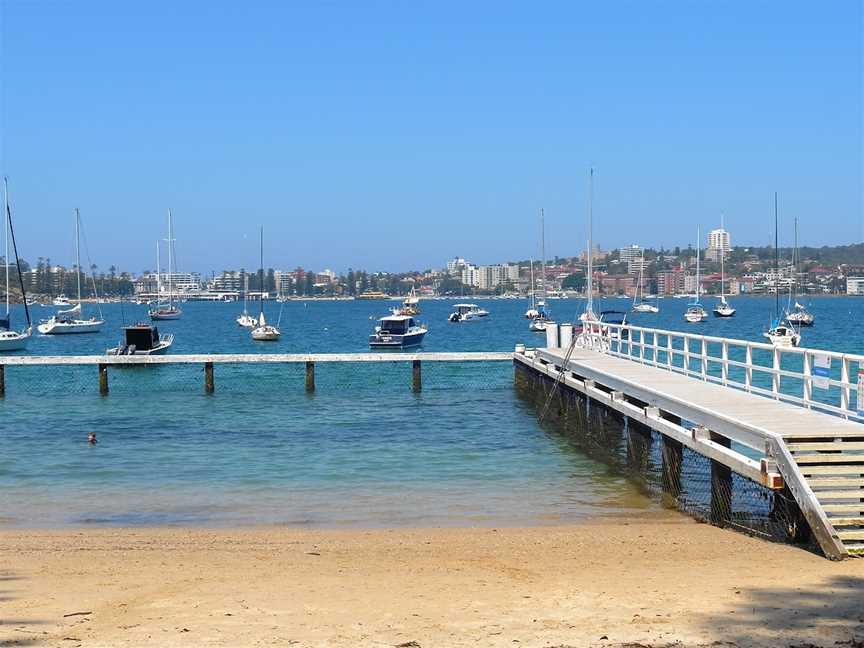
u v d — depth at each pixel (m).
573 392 30.20
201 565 13.85
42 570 13.56
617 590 11.51
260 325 107.00
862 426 15.80
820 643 9.14
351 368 55.12
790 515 14.36
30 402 38.56
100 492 20.56
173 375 52.03
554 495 20.00
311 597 11.51
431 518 17.77
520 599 11.18
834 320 138.00
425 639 9.54
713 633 9.53
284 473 22.73
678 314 176.00
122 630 10.05
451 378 48.62
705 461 18.92
